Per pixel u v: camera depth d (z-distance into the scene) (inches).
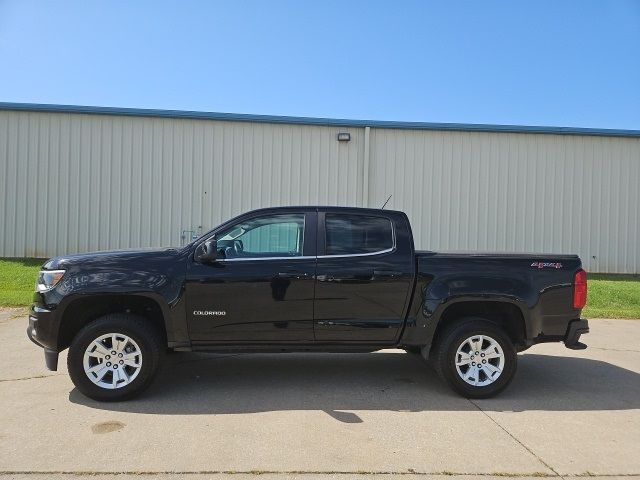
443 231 642.8
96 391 202.1
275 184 625.9
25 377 235.0
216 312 208.7
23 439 167.2
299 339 214.4
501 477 147.7
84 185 609.0
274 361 272.5
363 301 214.7
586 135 654.5
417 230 641.6
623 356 299.6
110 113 606.9
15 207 605.0
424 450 164.2
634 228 662.5
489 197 647.1
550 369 269.6
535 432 181.0
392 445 167.6
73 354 201.0
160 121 615.5
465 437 175.5
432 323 216.1
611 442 173.5
